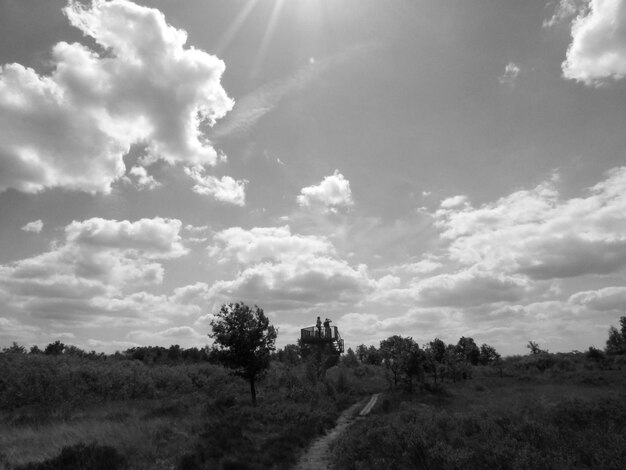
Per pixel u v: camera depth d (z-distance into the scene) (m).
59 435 13.77
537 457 9.03
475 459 9.88
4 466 10.30
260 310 29.38
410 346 45.31
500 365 68.38
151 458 11.92
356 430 17.02
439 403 28.94
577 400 16.45
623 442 9.73
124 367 37.88
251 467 11.88
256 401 28.97
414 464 10.40
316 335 49.44
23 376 24.36
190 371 43.41
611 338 70.06
